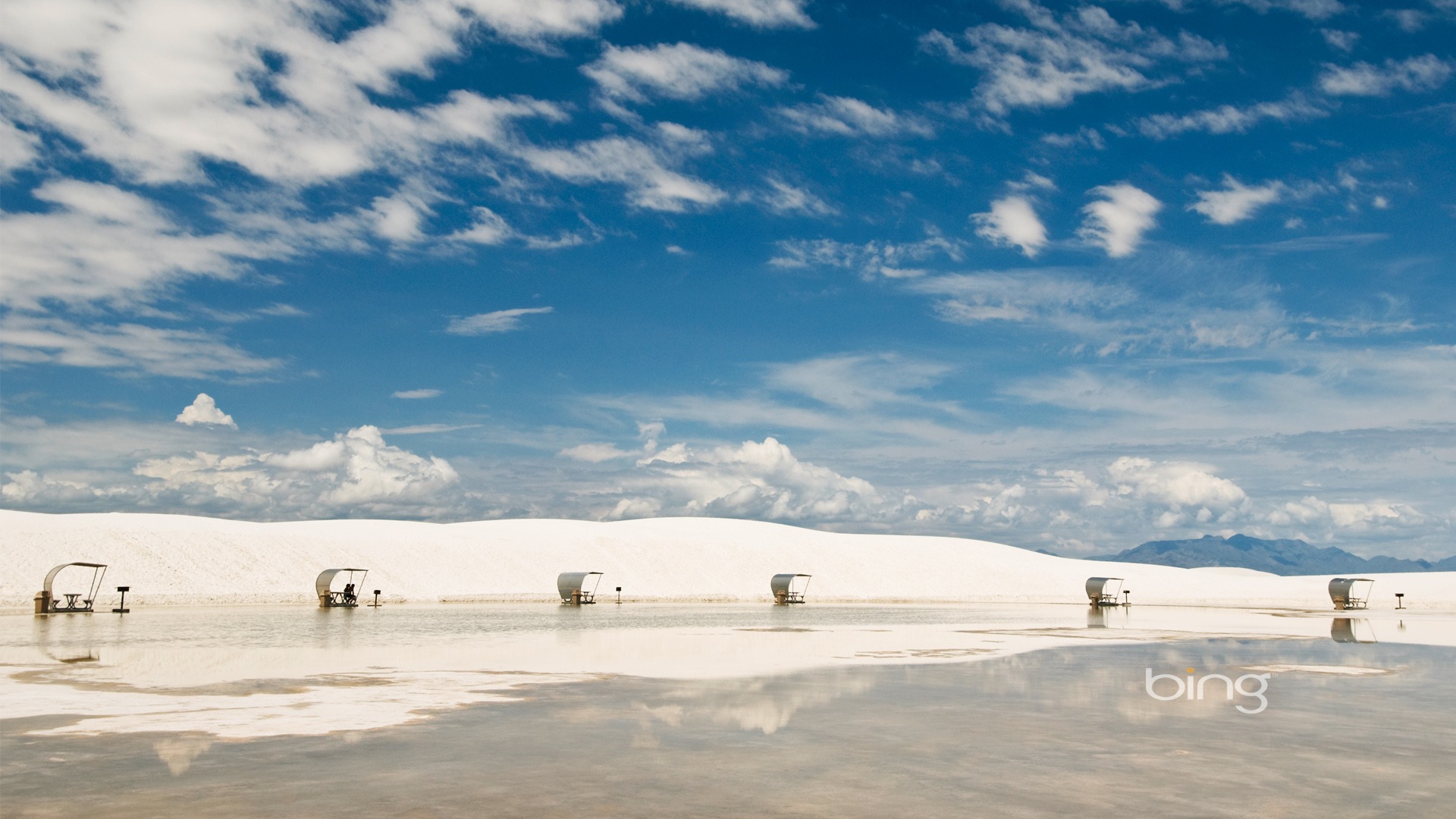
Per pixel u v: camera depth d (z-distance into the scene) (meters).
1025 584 134.75
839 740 16.11
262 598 86.31
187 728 16.94
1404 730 17.44
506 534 133.88
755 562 133.00
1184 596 120.81
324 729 16.94
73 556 88.38
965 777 13.39
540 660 30.48
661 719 18.23
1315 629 50.41
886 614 70.69
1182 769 13.94
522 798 12.05
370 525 138.38
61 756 14.44
